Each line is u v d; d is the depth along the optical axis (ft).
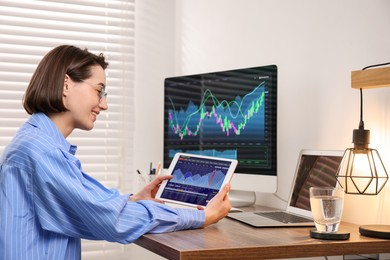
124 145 9.32
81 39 9.25
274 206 7.23
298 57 6.82
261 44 7.55
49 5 9.08
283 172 7.09
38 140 4.68
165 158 8.13
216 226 5.38
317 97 6.49
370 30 5.69
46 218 4.61
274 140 6.50
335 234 4.61
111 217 4.58
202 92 7.52
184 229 5.13
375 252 4.61
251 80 6.79
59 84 4.91
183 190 5.97
